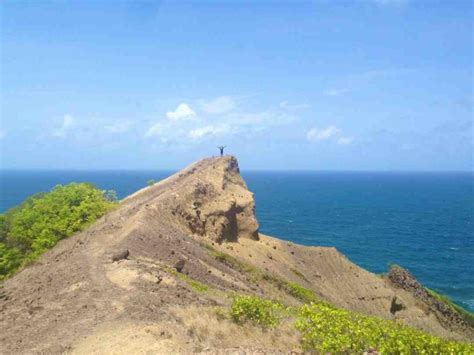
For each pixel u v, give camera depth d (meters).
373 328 21.05
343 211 188.25
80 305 25.12
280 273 61.81
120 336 19.98
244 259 60.97
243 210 69.75
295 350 20.62
